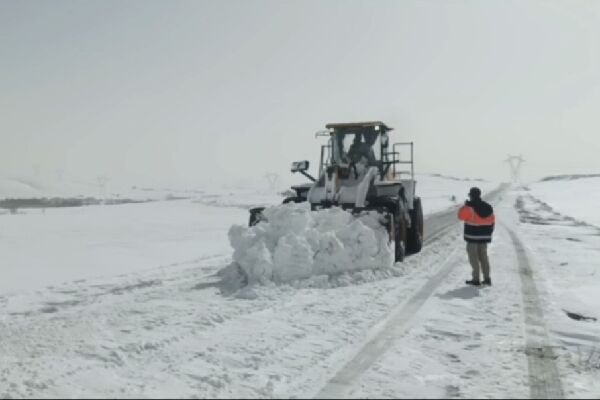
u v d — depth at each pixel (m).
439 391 3.32
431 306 5.69
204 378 3.52
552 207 30.55
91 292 6.69
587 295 6.36
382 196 9.16
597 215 24.12
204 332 4.66
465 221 7.01
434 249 10.93
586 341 4.48
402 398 3.20
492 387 3.40
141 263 9.81
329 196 9.13
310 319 5.12
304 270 6.99
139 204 39.06
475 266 6.91
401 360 3.90
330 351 4.11
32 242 13.35
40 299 6.29
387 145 10.50
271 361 3.87
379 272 7.47
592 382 3.52
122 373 3.63
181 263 9.27
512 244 11.61
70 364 3.81
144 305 5.79
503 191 57.53
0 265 9.40
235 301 6.00
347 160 10.31
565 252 10.30
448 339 4.48
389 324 4.93
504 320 5.14
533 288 6.72
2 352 4.12
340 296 6.20
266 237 7.52
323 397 3.20
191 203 39.91
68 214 27.31
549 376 3.62
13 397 3.18
